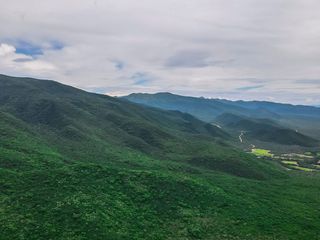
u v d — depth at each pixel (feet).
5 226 176.24
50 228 182.80
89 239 180.24
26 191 224.12
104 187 254.27
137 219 220.02
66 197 221.25
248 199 293.64
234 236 213.05
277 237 217.77
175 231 212.84
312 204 312.91
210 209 253.85
